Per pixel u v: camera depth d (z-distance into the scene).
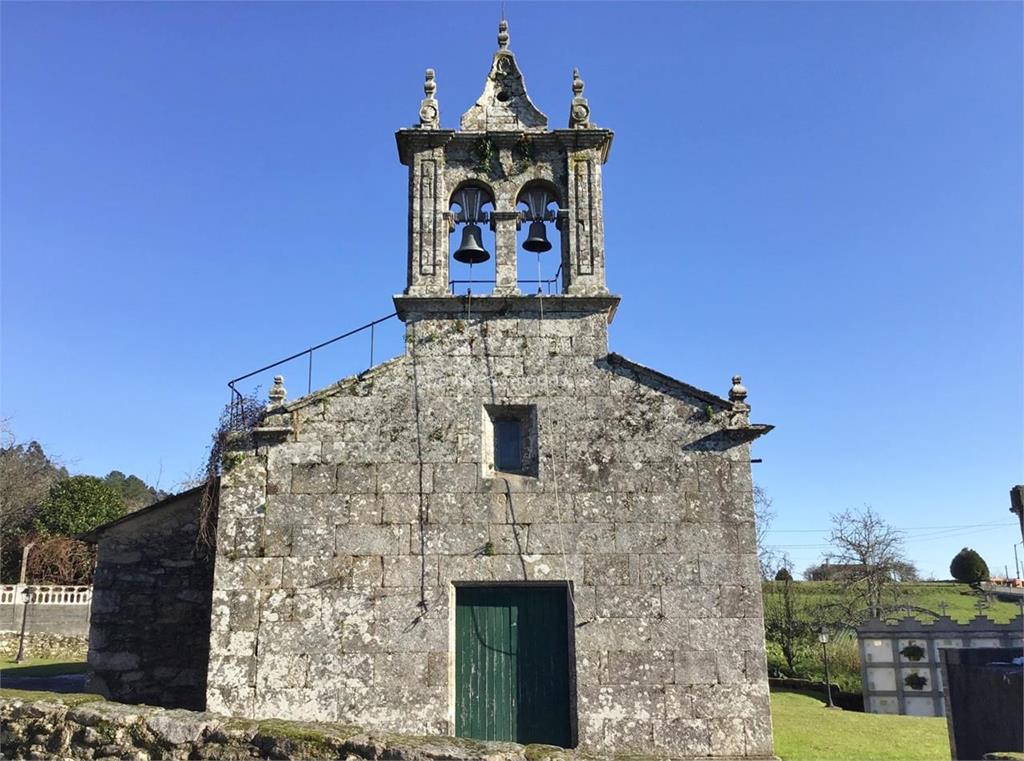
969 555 52.62
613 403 12.98
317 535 12.32
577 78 14.55
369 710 11.62
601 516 12.44
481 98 14.52
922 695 27.05
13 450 44.66
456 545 12.27
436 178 13.97
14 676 22.25
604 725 11.59
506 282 13.52
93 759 9.15
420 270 13.53
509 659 12.05
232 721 9.02
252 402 13.40
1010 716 11.79
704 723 11.62
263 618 11.98
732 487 12.59
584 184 14.00
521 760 7.79
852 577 41.50
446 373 13.09
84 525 41.50
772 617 37.12
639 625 11.99
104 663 13.77
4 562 39.38
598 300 13.36
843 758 14.09
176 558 14.26
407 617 11.98
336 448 12.70
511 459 13.02
